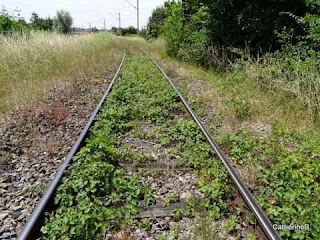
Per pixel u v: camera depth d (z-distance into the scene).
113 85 9.52
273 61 8.98
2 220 3.17
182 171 4.27
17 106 7.03
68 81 9.98
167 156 4.73
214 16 13.20
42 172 4.20
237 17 12.11
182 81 10.63
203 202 3.45
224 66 12.31
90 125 5.76
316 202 3.44
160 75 11.51
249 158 4.58
